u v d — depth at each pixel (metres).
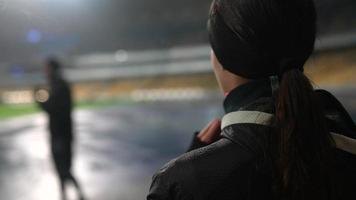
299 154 0.72
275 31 0.76
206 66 34.34
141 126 14.76
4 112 21.17
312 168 0.72
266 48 0.76
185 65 35.41
